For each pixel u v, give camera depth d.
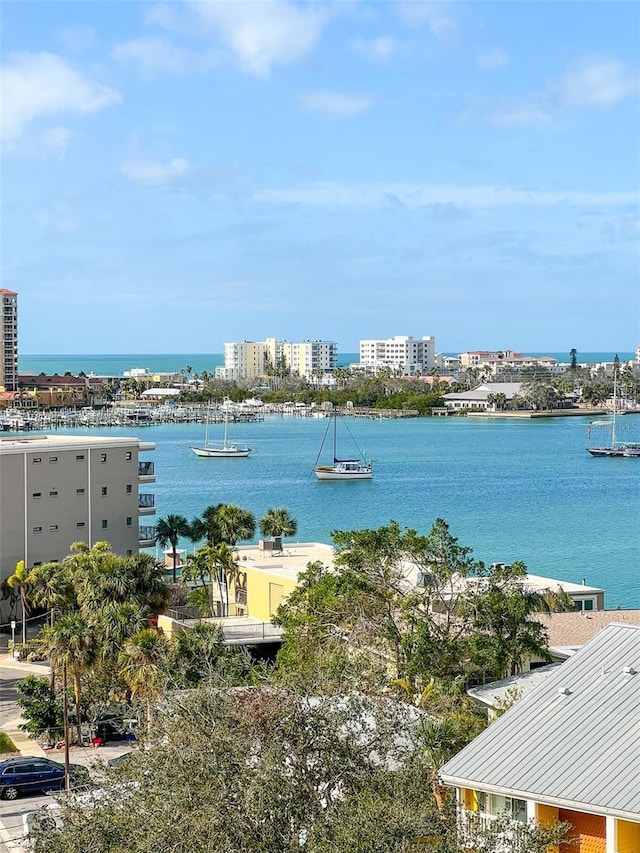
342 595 63.16
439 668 55.62
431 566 63.31
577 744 36.84
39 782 60.00
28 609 95.00
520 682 52.84
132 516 114.12
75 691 70.31
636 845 34.12
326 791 34.91
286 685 39.12
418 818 31.64
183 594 101.81
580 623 69.38
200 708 37.22
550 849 35.12
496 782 35.97
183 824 32.22
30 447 105.12
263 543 101.38
